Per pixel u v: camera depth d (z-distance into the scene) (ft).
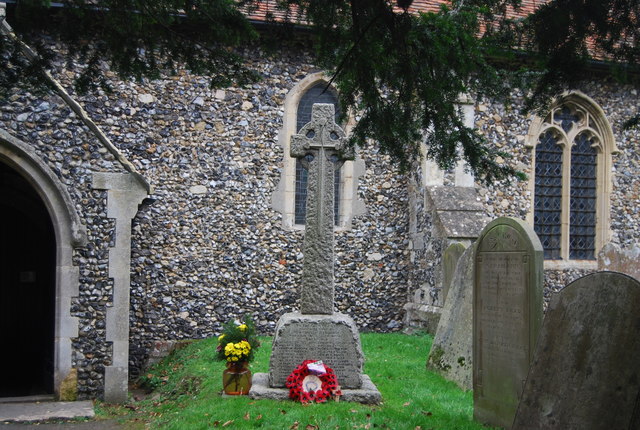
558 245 42.55
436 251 35.37
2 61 17.57
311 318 21.36
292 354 21.20
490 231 19.43
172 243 34.91
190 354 31.42
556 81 15.38
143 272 34.37
